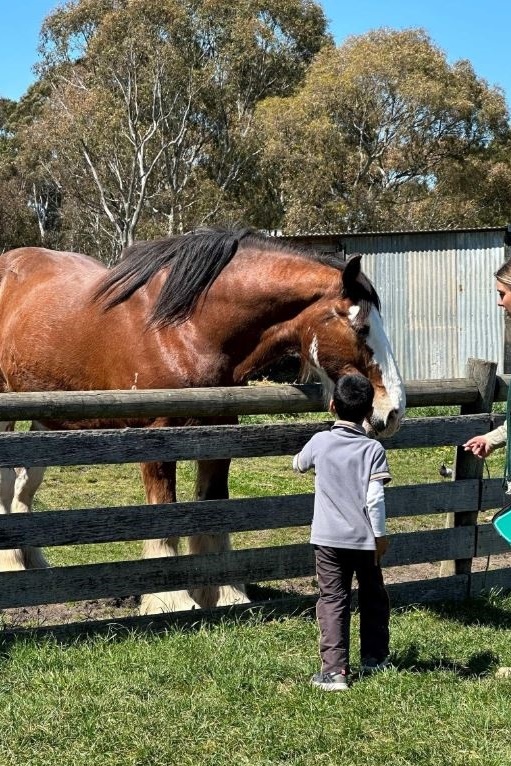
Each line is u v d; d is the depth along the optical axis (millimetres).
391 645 4613
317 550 4113
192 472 10625
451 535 5652
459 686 4086
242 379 5418
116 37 34594
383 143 38875
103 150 35438
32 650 4309
